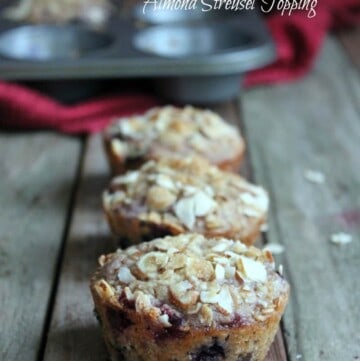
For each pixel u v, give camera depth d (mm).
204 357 419
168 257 430
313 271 507
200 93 669
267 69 738
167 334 414
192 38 707
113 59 649
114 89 691
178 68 649
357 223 550
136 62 647
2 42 689
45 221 548
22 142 637
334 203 569
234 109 688
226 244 447
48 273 504
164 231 487
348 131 659
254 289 424
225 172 528
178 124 567
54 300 483
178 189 498
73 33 704
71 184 588
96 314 438
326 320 471
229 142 570
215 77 662
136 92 686
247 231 492
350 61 777
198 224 486
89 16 722
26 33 702
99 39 698
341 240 532
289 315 473
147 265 427
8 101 635
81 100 675
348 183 591
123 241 501
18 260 514
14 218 551
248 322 417
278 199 571
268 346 435
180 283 419
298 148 633
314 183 590
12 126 648
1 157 616
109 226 512
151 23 718
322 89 725
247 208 497
